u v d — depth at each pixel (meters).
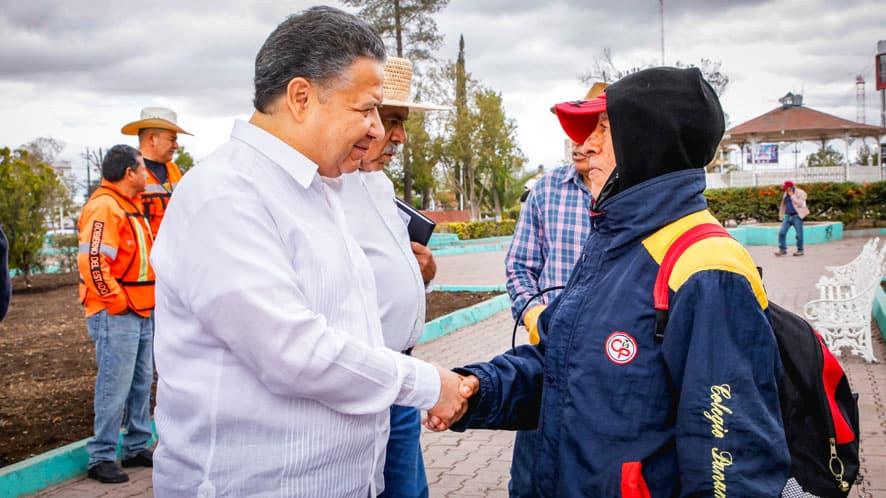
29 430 5.76
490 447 5.67
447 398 2.21
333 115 2.09
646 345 1.92
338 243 2.18
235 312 1.89
